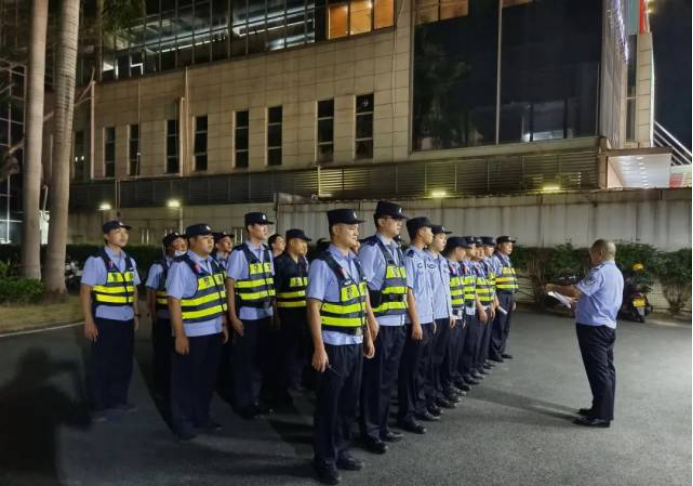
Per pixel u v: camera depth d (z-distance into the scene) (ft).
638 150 53.78
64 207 43.45
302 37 74.33
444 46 64.49
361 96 70.18
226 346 21.30
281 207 61.00
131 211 85.46
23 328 33.37
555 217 47.67
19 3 65.72
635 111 81.87
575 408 19.03
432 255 18.71
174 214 81.56
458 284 20.79
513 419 17.89
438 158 64.59
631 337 31.58
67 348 27.61
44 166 88.22
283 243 23.63
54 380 21.71
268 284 18.95
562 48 57.72
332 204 57.93
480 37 62.23
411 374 16.89
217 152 79.82
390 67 67.67
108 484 12.98
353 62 70.13
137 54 87.35
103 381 17.79
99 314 17.71
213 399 20.18
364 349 14.74
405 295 16.10
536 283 46.60
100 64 90.17
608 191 45.11
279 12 75.87
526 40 59.67
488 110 61.87
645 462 14.32
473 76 62.80
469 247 22.41
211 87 80.33
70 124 43.80
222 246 22.82
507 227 50.08
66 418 17.47
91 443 15.48
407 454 14.96
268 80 76.02
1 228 86.38
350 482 13.19
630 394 20.20
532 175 59.00
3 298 39.81
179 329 15.70
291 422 17.56
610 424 17.20
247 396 18.31
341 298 13.66
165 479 13.28
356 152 70.59
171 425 17.01
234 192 77.87
